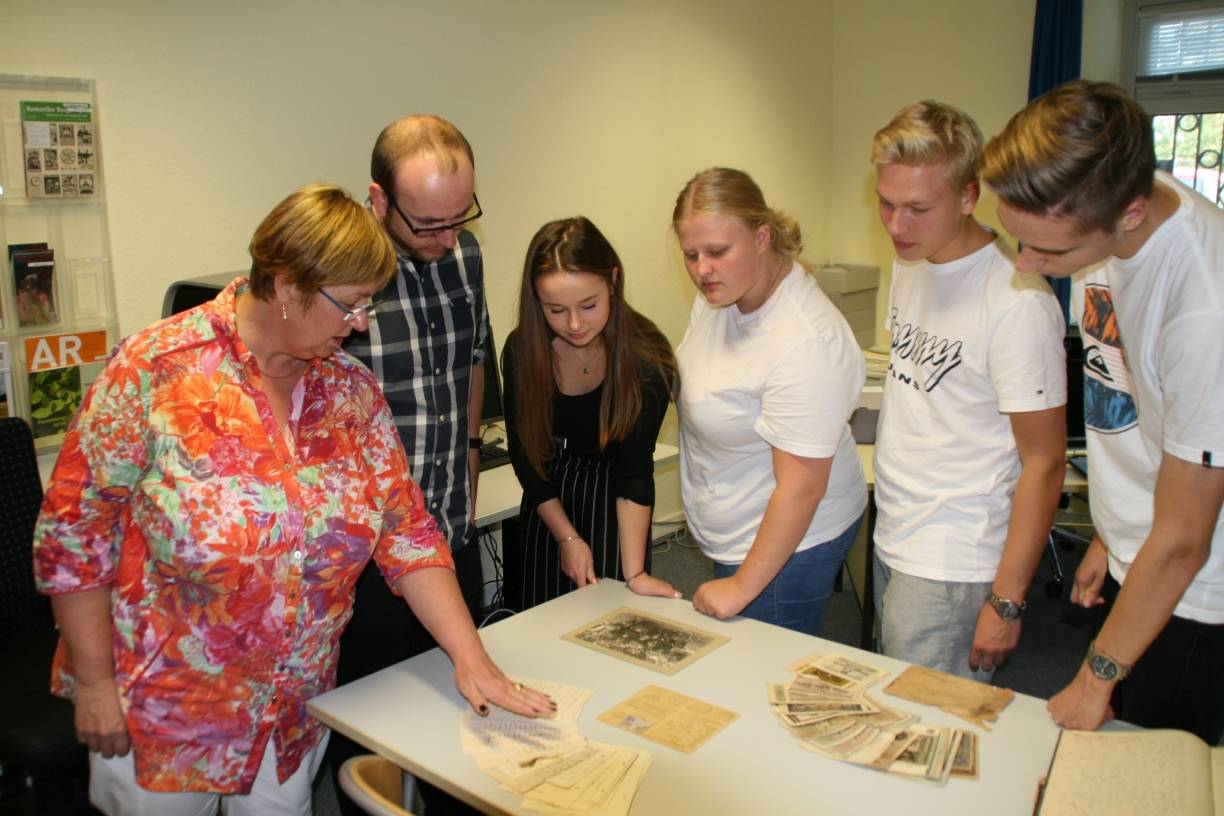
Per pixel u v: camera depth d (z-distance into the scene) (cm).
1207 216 127
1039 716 134
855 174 527
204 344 131
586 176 375
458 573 207
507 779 124
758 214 162
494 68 331
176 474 128
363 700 147
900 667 151
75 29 229
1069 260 123
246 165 267
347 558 141
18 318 227
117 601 135
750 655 157
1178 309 123
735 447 180
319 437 140
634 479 193
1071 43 445
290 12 271
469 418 215
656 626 169
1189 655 142
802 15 489
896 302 182
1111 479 150
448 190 163
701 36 422
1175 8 445
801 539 169
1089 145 112
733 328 178
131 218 246
